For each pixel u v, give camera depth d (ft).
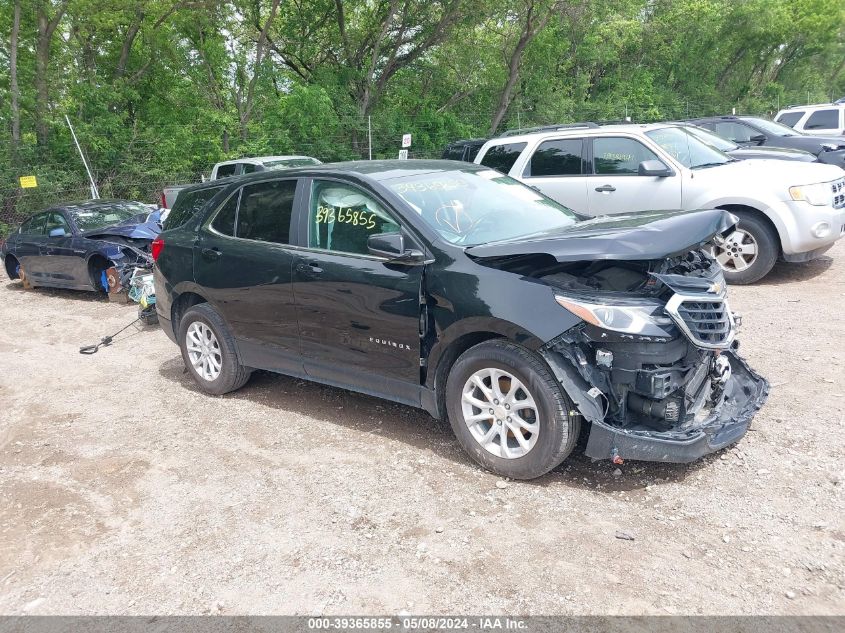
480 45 84.33
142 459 15.11
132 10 63.93
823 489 11.80
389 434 15.42
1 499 13.74
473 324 12.54
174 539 11.82
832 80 177.06
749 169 25.80
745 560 10.13
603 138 28.22
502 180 17.11
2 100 61.87
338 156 73.51
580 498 12.09
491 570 10.31
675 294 11.62
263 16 80.33
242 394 18.74
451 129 84.84
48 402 19.48
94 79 65.36
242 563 10.97
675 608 9.23
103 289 33.35
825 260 29.53
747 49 133.08
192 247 18.25
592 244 11.58
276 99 74.84
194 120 72.90
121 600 10.28
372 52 81.46
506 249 12.30
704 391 12.62
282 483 13.51
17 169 56.95
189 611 9.91
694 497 11.85
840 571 9.75
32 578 11.01
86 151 61.72
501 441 12.73
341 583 10.28
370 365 14.61
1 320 31.14
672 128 28.99
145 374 21.44
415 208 14.14
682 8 113.50
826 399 15.31
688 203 26.16
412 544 11.13
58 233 33.68
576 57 102.01
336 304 14.80
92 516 12.82
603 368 11.68
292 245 15.94
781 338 19.72
